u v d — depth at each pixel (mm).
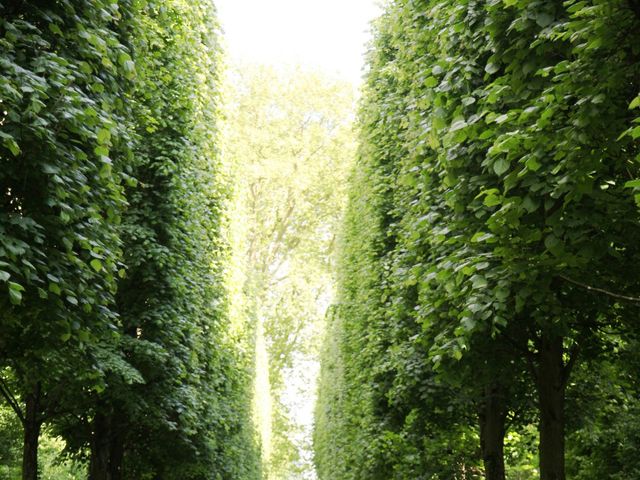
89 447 14102
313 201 40594
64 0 6352
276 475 50656
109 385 11305
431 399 11023
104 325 7207
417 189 10602
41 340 7066
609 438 12617
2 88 5176
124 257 12109
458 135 6641
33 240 6086
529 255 6047
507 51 6617
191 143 14586
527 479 18188
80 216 6332
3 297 5988
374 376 15164
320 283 41500
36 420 10672
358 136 20719
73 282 6543
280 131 40250
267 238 41531
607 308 7055
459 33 8062
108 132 6188
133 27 8328
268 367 44281
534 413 11555
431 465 12445
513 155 5746
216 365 17688
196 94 15102
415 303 11250
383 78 16844
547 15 6078
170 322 12547
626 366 8797
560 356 7559
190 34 14039
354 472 17047
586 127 5234
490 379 7945
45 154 5848
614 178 6012
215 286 17328
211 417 17141
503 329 7648
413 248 9477
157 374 12555
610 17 4891
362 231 19438
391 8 16844
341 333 25266
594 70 5188
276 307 42406
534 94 6539
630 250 6516
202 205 15445
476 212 7160
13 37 5699
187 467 15617
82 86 7117
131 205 12883
